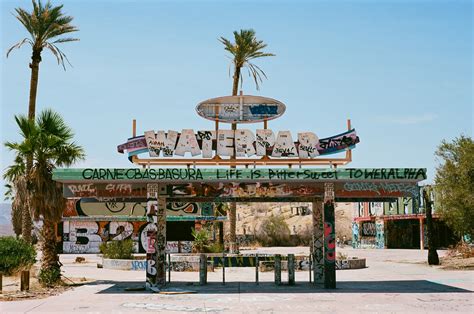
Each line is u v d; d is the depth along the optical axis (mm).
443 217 28047
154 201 18484
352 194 18969
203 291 18109
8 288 19203
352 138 19375
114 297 16734
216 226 48875
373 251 48250
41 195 19844
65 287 19531
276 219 66688
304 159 19328
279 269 19984
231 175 17891
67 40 32406
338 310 13945
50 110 21094
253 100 20562
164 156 19250
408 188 18922
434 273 25062
